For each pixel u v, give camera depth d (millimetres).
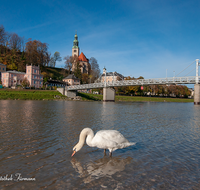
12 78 85438
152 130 12289
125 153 7219
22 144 8086
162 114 24375
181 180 5020
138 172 5477
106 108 32594
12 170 5426
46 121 14688
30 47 113188
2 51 116500
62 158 6488
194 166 6008
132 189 4504
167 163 6230
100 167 5789
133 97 88562
